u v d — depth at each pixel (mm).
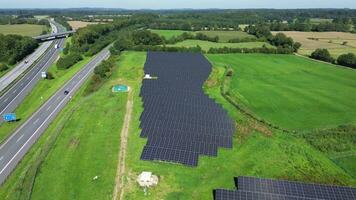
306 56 191875
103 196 55219
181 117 82125
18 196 55125
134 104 95062
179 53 181250
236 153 69500
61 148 70375
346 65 165875
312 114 96312
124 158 66000
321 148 73562
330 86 127188
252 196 51375
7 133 85250
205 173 61844
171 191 56719
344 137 79438
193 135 73312
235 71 148250
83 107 93562
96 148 70062
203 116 83812
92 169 62594
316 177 62812
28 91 124188
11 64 168250
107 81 122562
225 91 113938
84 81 130250
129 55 177500
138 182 58188
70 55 174375
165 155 65062
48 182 58938
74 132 77688
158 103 91938
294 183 54719
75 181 59188
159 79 122000
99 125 81188
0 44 178375
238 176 59031
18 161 69000
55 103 105000
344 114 96750
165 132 73875
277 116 94062
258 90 118938
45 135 80750
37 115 94812
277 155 70125
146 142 71312
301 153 71312
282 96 112562
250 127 82750
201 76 129375
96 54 190125
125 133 76562
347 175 64000
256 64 165250
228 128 78188
